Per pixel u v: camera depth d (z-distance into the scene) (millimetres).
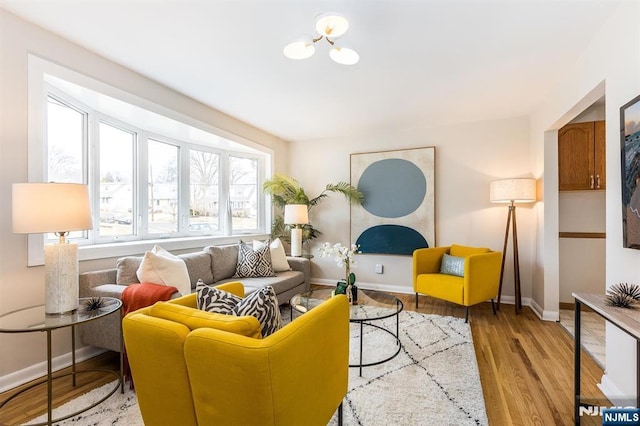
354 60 2213
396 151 4594
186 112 3328
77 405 1812
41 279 2160
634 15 1737
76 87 2408
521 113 3879
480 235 4148
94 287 2299
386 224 4637
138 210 3436
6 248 1994
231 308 1460
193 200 4164
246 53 2443
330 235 5035
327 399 1390
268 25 2080
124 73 2688
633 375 1718
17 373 2018
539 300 3506
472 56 2471
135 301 2053
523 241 3930
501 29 2111
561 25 2064
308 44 1987
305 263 4047
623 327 1222
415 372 2186
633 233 1656
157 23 2066
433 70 2717
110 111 2953
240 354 1013
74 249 1837
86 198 1883
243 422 1062
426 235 4395
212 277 3250
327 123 4293
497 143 4070
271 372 1012
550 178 3350
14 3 1889
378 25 2066
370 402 1838
